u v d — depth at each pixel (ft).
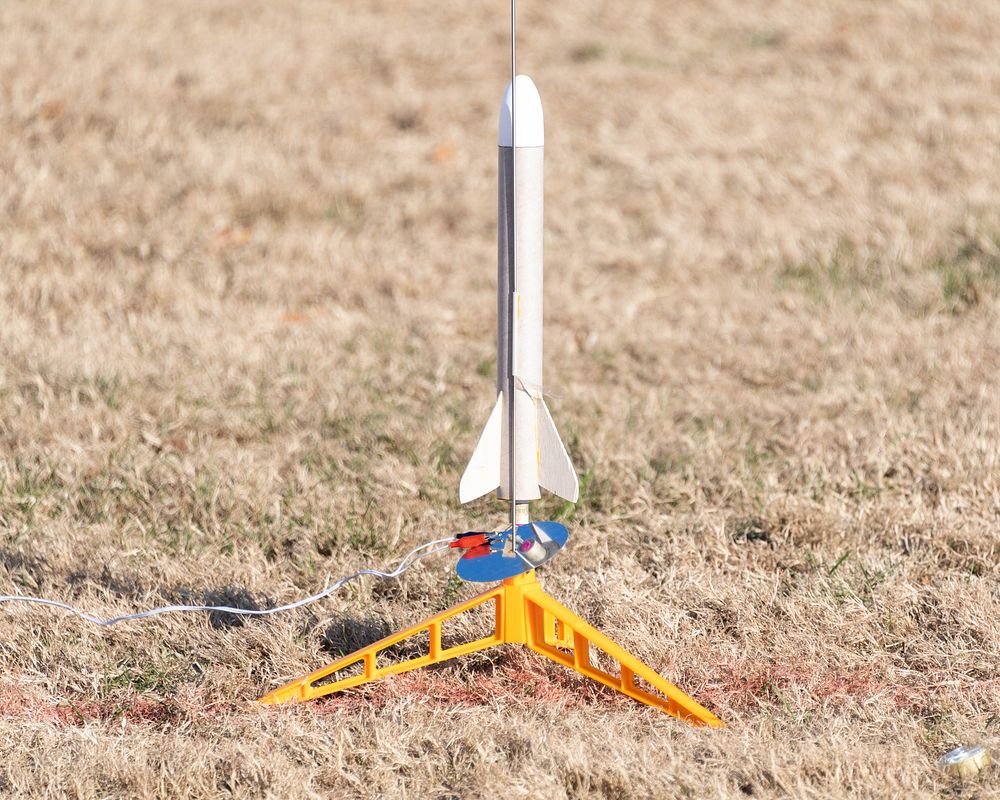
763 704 45.75
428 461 67.00
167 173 110.01
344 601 53.21
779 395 77.15
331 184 112.27
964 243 99.81
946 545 56.24
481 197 112.68
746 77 142.41
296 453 68.18
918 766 41.16
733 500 62.85
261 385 76.79
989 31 151.02
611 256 101.71
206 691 47.06
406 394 76.59
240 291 93.76
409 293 94.84
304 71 139.54
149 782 40.81
